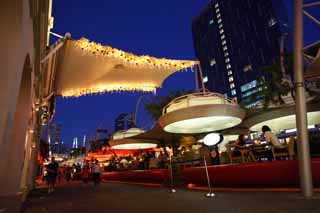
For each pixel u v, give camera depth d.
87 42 7.52
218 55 104.81
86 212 5.23
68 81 11.34
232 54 98.19
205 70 110.19
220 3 108.12
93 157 26.45
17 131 5.48
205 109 8.90
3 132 3.00
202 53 113.94
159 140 17.98
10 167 5.33
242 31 95.69
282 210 4.42
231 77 96.94
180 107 9.70
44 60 7.15
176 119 9.27
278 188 7.74
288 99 12.89
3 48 3.16
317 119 11.14
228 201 5.89
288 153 8.77
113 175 22.16
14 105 3.46
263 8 88.69
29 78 5.33
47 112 14.84
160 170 13.98
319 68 8.00
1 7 3.18
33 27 4.77
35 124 10.32
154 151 21.42
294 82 6.70
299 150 6.38
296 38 6.73
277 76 12.01
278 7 86.44
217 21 108.19
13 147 5.42
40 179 26.84
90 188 13.76
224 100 9.74
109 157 26.88
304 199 5.60
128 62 8.98
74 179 29.58
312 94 10.30
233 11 101.19
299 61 6.66
